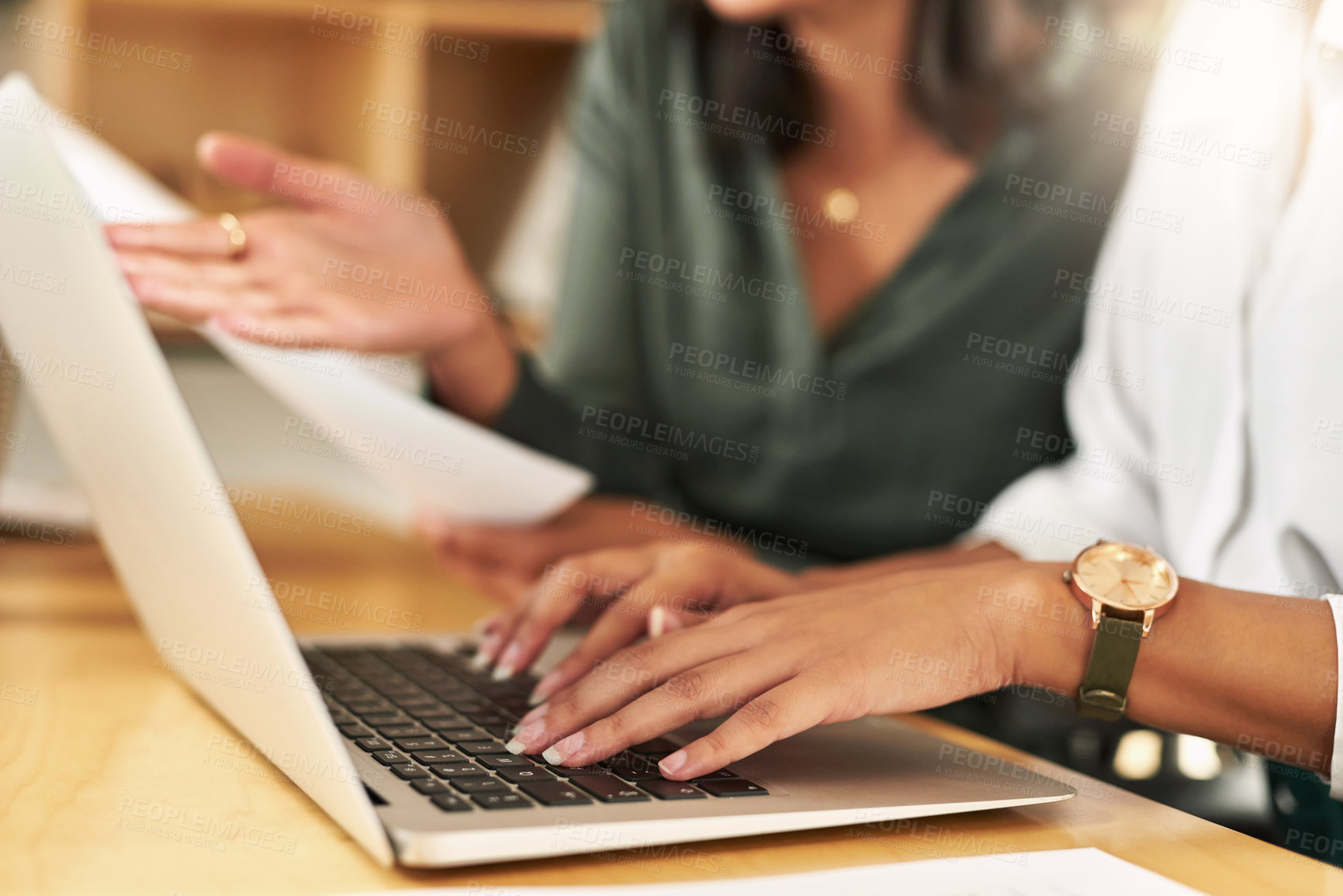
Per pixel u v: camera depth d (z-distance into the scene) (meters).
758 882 0.38
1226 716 0.54
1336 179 0.77
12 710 0.59
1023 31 1.30
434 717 0.54
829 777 0.50
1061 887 0.39
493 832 0.38
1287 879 0.45
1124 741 0.93
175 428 0.41
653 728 0.48
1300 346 0.76
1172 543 0.94
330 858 0.41
